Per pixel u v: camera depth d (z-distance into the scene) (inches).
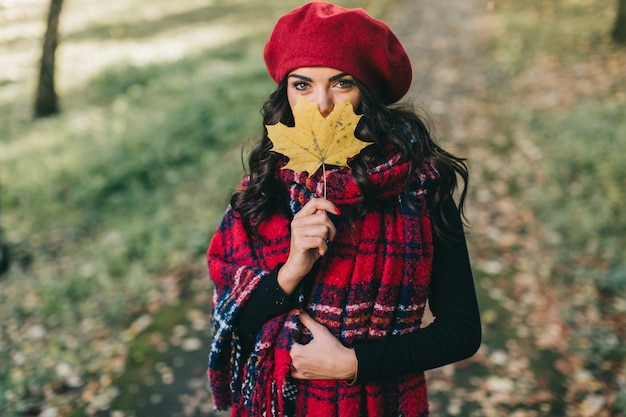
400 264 47.4
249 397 48.7
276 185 51.0
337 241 47.7
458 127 277.6
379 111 48.1
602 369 129.4
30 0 644.1
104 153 256.5
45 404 127.5
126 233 197.2
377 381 48.3
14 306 168.6
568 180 216.2
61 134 295.3
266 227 50.4
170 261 181.3
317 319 47.5
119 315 159.5
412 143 48.4
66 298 168.4
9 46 494.9
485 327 145.9
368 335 47.5
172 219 205.3
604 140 234.1
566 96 294.7
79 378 135.9
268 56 51.4
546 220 192.5
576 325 144.9
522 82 326.3
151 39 493.0
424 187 48.7
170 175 239.3
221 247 53.6
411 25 476.7
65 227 213.9
